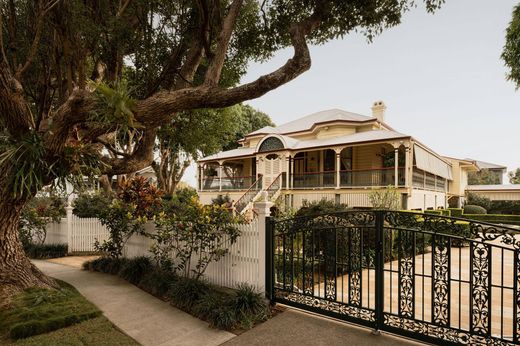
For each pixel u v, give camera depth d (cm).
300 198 1853
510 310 493
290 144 1930
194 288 518
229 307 457
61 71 593
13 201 480
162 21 663
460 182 2917
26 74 643
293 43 512
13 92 457
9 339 383
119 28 581
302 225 498
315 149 1811
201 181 2422
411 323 386
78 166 502
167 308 507
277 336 403
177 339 395
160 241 648
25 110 482
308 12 666
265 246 523
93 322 441
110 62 655
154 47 666
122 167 702
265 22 727
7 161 431
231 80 895
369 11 575
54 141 459
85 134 534
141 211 810
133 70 761
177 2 662
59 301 491
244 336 404
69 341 380
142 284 627
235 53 829
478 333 343
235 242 571
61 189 500
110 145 709
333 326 434
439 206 2242
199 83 866
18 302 462
